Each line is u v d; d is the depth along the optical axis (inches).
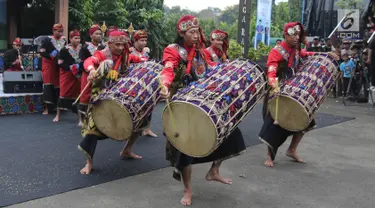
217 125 116.1
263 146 207.2
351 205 135.2
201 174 161.5
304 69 169.8
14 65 307.4
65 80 241.6
